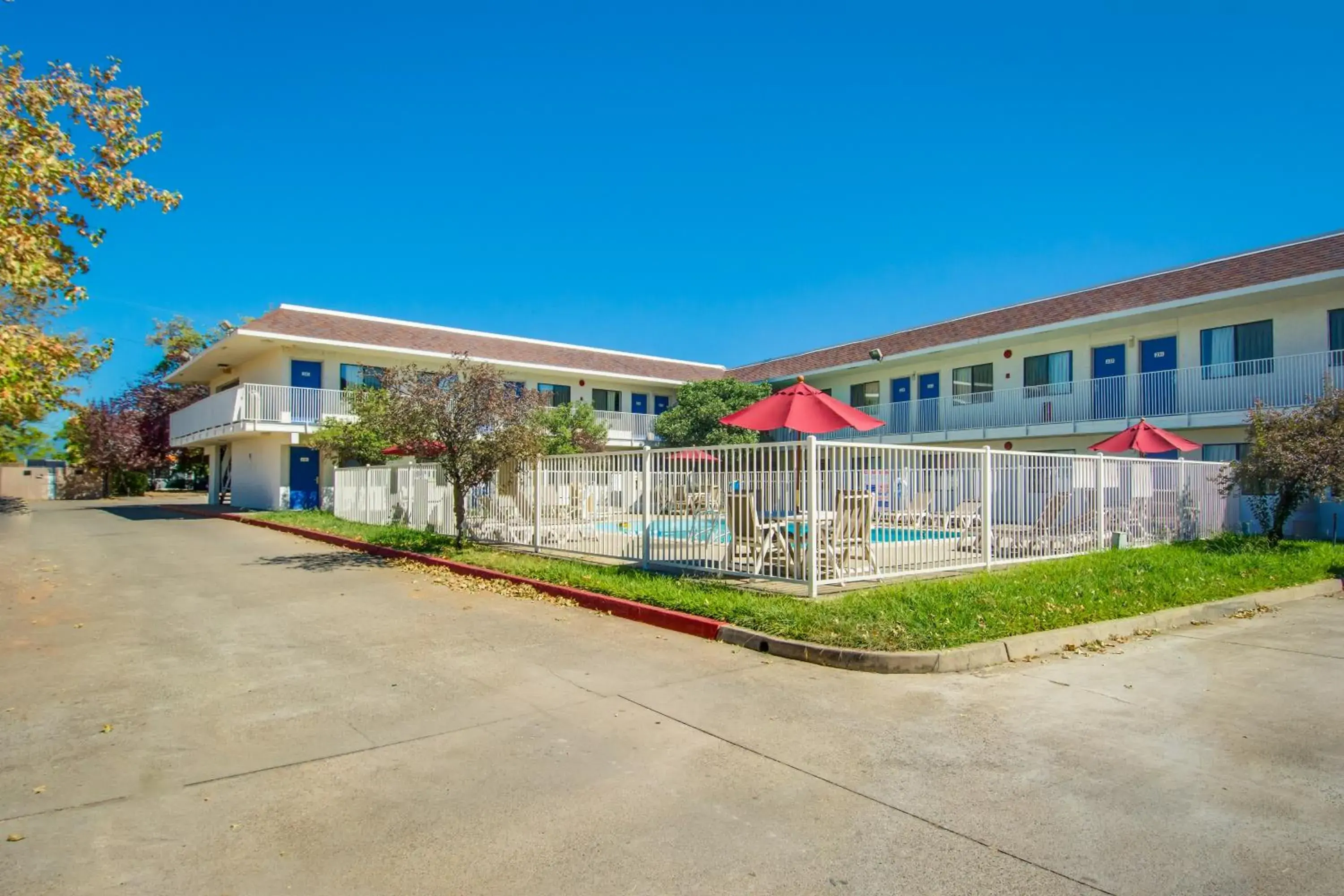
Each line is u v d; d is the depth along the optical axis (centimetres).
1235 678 612
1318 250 1888
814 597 817
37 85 852
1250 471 1420
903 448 977
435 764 432
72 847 335
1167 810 373
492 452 1307
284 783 405
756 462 927
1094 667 648
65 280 903
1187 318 2114
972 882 308
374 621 834
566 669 634
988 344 2519
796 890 303
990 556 1071
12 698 554
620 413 3516
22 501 3322
